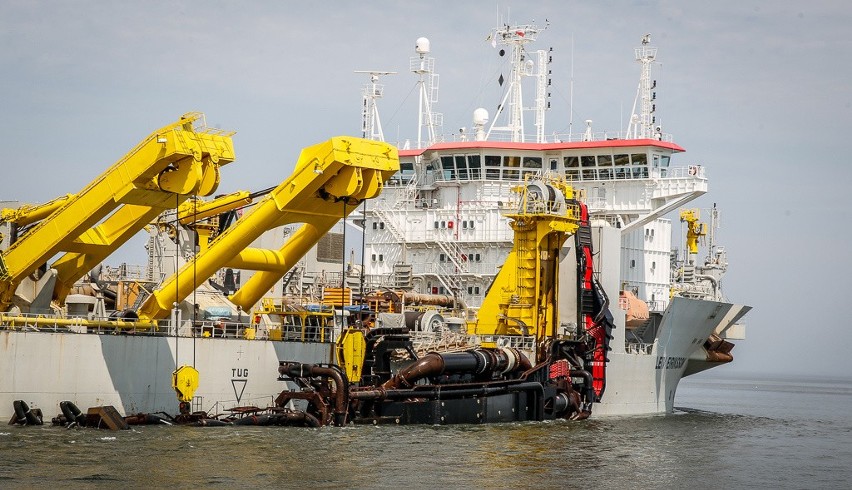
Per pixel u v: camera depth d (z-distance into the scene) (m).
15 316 50.38
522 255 66.62
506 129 81.44
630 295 75.69
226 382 55.25
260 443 47.84
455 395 58.44
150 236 64.94
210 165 49.66
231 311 59.53
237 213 66.56
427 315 65.88
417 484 41.16
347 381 54.41
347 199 54.38
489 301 68.19
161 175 49.59
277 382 57.44
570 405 65.12
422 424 57.12
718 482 46.06
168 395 53.28
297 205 54.16
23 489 37.06
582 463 48.41
